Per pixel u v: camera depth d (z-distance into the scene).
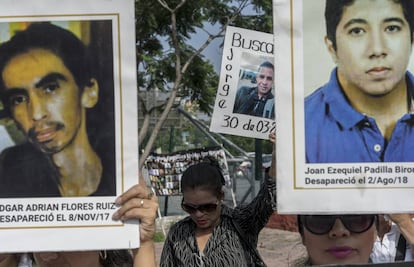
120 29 2.37
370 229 2.76
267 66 4.90
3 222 2.38
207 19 9.28
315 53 2.37
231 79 4.90
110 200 2.37
